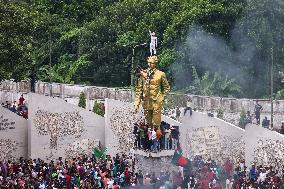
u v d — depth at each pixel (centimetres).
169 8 12231
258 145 7962
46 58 12912
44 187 7106
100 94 10819
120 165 7950
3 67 9581
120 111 8681
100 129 8681
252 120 9900
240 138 8181
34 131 8375
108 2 13750
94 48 12325
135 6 12500
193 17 11681
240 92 11475
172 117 9150
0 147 8262
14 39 9656
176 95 10125
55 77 12344
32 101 8369
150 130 7956
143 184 7531
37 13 12938
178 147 8038
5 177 7225
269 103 10125
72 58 12781
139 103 8019
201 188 7475
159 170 7938
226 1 11875
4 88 11256
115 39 12362
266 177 7488
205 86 11281
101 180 7500
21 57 9700
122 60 12238
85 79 12362
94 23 12469
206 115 8262
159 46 12094
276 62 11681
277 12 11538
